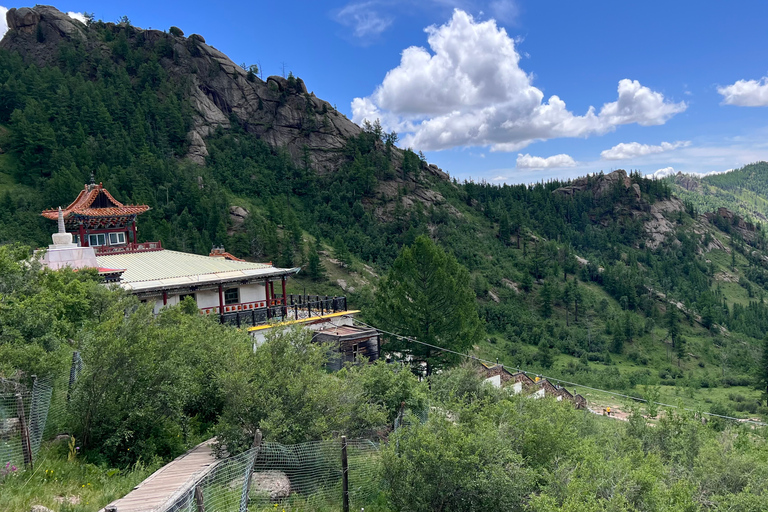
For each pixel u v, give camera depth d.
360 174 151.62
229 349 16.39
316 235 123.69
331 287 101.75
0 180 102.56
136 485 11.02
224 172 135.25
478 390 23.80
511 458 12.83
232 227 111.94
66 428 13.17
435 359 33.69
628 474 12.52
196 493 9.23
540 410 17.02
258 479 12.09
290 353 14.66
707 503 13.93
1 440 10.59
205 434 15.30
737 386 91.19
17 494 9.48
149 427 13.59
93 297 18.78
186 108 143.38
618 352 109.88
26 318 14.21
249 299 34.59
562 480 12.87
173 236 94.75
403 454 12.98
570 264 154.88
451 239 140.75
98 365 12.45
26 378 12.20
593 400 64.12
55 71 129.50
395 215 145.50
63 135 113.94
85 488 10.61
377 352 32.00
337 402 14.30
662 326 129.25
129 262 32.62
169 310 18.12
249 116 158.75
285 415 13.32
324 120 165.25
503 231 160.88
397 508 12.73
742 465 15.06
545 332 108.81
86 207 36.00
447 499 12.47
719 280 186.75
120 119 128.50
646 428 19.56
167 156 126.50
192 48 158.50
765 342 84.06
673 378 95.75
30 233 84.44
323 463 13.19
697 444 17.52
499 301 120.62
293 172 151.12
